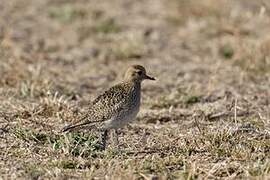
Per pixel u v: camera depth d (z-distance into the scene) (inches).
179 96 845.8
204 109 778.8
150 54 1103.6
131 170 570.3
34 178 565.6
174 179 567.8
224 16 1234.0
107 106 621.0
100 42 1164.5
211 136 658.8
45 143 652.1
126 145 657.6
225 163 600.4
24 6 1375.5
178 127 721.6
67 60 1051.3
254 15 1227.9
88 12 1323.8
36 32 1211.9
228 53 1084.5
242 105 809.5
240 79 939.3
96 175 568.7
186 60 1069.1
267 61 991.6
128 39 1157.7
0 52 1000.2
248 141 655.8
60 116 731.4
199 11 1284.4
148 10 1358.3
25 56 1029.8
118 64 1048.2
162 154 629.9
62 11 1314.0
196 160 610.9
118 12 1346.0
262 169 575.2
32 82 864.9
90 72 991.6
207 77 965.2
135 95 637.3
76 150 624.4
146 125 734.5
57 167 589.9
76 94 854.5
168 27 1251.8
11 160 607.5
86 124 622.5
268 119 745.0
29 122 705.0
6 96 814.5
